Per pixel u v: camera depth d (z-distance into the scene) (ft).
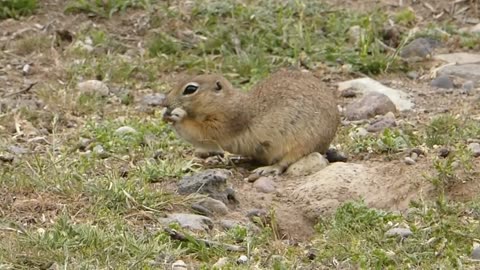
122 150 42.37
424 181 38.65
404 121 46.96
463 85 52.01
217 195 37.78
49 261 32.07
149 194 36.94
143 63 53.47
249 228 35.58
